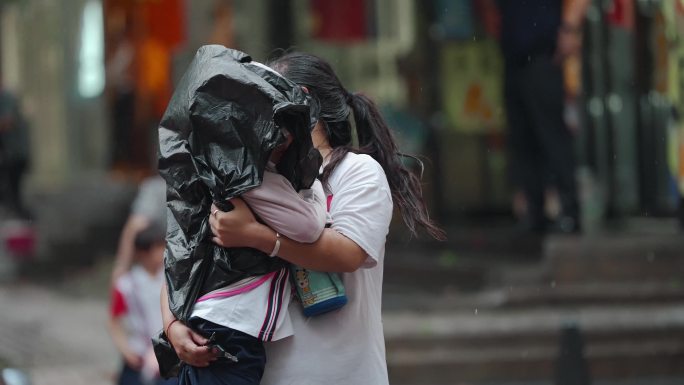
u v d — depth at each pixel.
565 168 22.70
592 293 21.34
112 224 37.69
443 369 19.39
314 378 7.20
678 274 21.64
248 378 7.08
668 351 19.50
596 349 19.55
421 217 7.97
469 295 22.53
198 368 7.16
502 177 29.58
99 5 42.22
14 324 26.73
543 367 19.39
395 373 19.42
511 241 24.06
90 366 21.58
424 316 21.36
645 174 25.83
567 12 21.89
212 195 7.00
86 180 42.47
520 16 22.31
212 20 33.03
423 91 29.45
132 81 36.41
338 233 7.21
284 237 7.01
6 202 38.69
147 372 13.31
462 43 28.61
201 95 6.94
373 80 30.48
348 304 7.35
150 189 15.37
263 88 6.88
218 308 7.05
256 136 6.86
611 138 26.11
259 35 32.75
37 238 37.53
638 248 21.73
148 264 13.63
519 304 21.44
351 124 8.02
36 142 48.12
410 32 29.64
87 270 35.12
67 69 45.22
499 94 28.38
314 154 6.99
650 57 24.78
